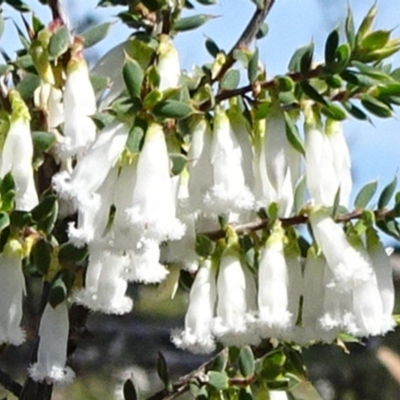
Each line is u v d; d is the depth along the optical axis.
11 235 0.19
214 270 0.20
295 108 0.20
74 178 0.19
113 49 0.20
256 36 0.21
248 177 0.20
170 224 0.19
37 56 0.20
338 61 0.19
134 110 0.19
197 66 0.21
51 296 0.19
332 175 0.20
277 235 0.20
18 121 0.19
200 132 0.20
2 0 0.21
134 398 0.22
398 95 0.20
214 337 0.20
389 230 0.20
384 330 0.20
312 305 0.20
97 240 0.19
